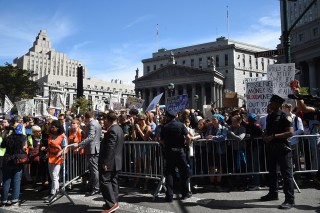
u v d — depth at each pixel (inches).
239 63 3676.2
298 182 328.8
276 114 259.6
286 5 451.5
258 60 3887.8
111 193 235.0
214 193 303.1
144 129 347.3
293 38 2546.8
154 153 303.9
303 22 2554.1
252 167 318.3
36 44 6702.8
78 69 685.9
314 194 285.9
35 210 255.6
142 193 310.3
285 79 384.2
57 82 4598.9
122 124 391.9
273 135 253.0
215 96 3164.4
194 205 258.2
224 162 325.1
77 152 321.1
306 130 358.9
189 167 316.8
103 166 236.4
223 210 240.7
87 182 371.9
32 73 2308.1
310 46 2235.5
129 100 638.5
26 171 399.9
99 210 252.4
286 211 233.6
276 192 268.8
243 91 3614.7
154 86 3366.1
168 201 271.9
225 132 324.8
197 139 328.5
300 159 329.7
